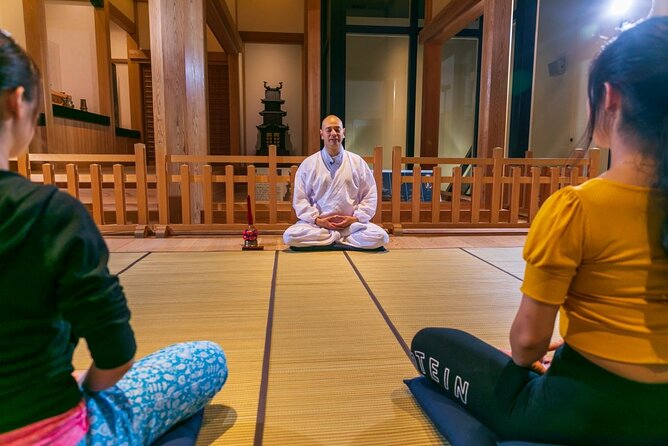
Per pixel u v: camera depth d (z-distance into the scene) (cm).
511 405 99
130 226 416
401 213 468
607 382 81
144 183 416
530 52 705
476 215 448
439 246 385
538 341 85
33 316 62
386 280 277
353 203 371
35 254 59
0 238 58
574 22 639
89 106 902
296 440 123
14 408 63
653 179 72
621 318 78
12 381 62
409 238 421
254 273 291
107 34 844
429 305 231
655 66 68
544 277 80
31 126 66
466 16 629
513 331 88
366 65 854
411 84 847
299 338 190
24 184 62
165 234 414
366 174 374
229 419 132
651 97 68
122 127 1053
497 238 423
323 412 136
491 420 104
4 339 61
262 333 195
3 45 62
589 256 78
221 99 999
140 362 107
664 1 200
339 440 123
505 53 501
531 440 95
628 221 75
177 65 430
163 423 105
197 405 117
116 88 1038
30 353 63
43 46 641
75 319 63
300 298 242
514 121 725
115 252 350
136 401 95
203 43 466
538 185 448
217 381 121
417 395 138
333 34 825
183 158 419
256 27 936
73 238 61
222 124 1005
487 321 210
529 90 711
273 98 917
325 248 362
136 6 979
